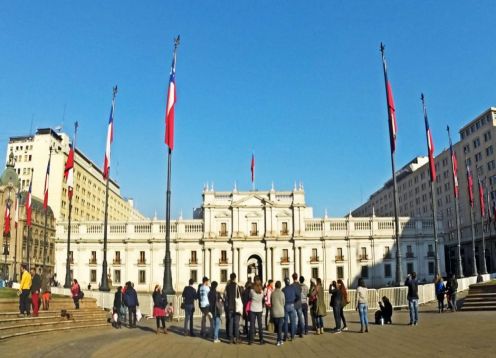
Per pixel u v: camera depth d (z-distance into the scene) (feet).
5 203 292.20
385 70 111.86
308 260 309.63
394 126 109.50
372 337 65.26
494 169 334.65
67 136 432.25
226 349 58.70
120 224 311.68
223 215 314.76
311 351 55.72
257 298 63.72
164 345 62.08
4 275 283.18
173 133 104.68
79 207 432.25
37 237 322.55
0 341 63.16
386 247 312.09
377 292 111.96
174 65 108.37
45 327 76.64
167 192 102.32
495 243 328.08
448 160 399.03
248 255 310.24
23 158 405.39
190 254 310.65
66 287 161.99
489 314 89.71
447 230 395.96
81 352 55.16
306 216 336.90
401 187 496.64
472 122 362.33
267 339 68.08
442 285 101.45
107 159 137.90
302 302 72.59
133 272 307.58
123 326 91.76
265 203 314.14
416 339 61.05
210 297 67.05
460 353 49.21
